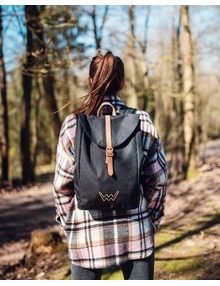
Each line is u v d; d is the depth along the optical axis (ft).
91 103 7.48
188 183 38.86
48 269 19.52
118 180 6.88
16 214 37.40
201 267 16.05
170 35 62.39
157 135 7.38
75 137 7.07
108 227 7.18
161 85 52.54
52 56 27.25
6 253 24.80
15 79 99.55
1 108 66.90
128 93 65.92
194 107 42.29
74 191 7.32
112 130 7.07
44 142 104.94
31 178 64.69
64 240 24.21
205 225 22.94
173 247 19.35
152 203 7.54
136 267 7.35
